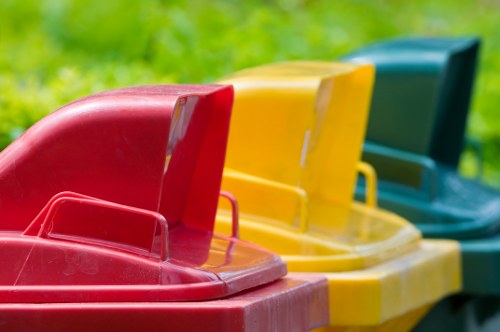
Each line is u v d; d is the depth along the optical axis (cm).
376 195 1147
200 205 751
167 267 605
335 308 799
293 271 816
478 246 1065
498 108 1844
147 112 636
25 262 609
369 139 1181
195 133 729
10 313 582
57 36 1725
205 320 587
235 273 638
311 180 1010
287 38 1556
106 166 639
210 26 1641
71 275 607
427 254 970
